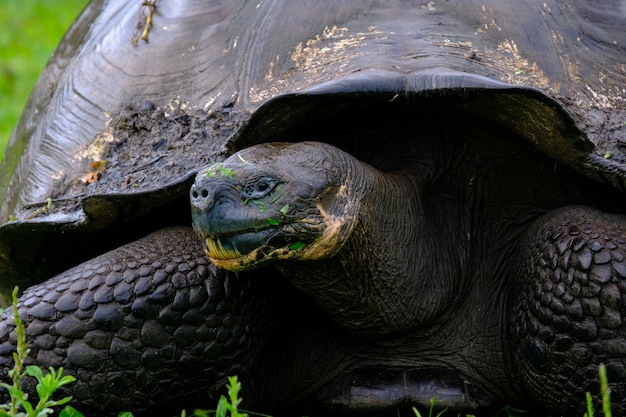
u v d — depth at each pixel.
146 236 8.82
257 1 9.55
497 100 8.14
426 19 9.05
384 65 8.48
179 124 9.05
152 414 8.51
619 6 9.62
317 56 8.90
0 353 8.09
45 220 8.91
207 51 9.51
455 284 9.12
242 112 8.81
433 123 8.92
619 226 8.38
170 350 8.24
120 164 9.16
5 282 10.31
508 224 9.18
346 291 8.20
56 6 27.91
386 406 8.97
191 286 8.27
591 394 8.29
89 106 9.97
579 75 9.00
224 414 7.56
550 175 8.98
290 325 9.21
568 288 8.23
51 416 8.16
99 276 8.23
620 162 8.29
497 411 9.23
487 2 9.26
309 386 9.23
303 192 7.50
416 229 8.73
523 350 8.57
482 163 9.05
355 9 9.16
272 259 7.50
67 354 8.12
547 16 9.29
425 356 9.17
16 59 23.53
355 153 8.95
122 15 10.60
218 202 7.32
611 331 8.12
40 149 10.30
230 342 8.41
